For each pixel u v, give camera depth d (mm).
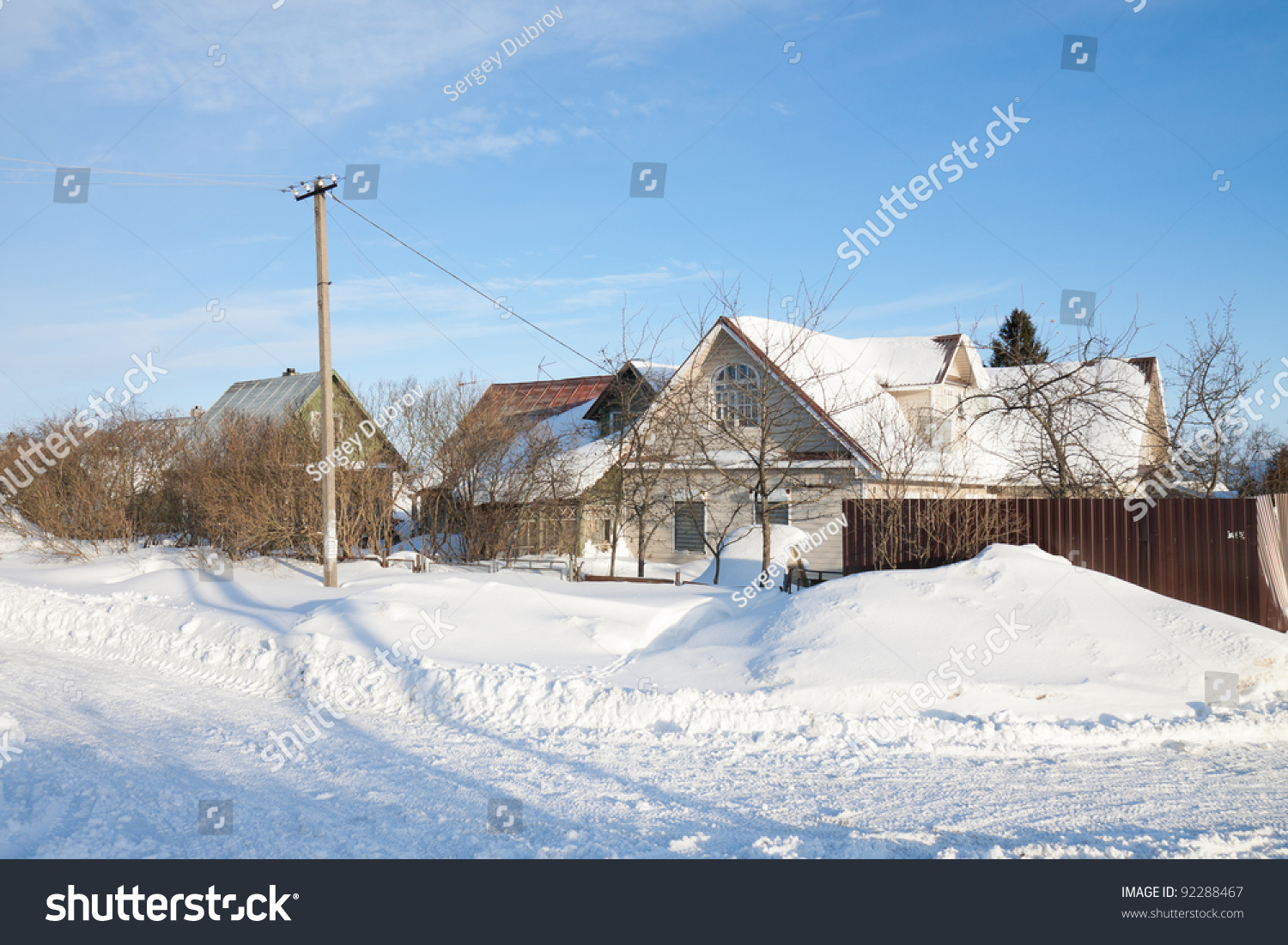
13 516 25594
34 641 14508
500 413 25109
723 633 12102
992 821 6461
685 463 21844
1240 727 8867
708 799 6883
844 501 16062
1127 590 11656
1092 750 8336
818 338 27703
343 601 13078
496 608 13078
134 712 9641
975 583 11766
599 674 10477
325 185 16328
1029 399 19578
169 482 24734
